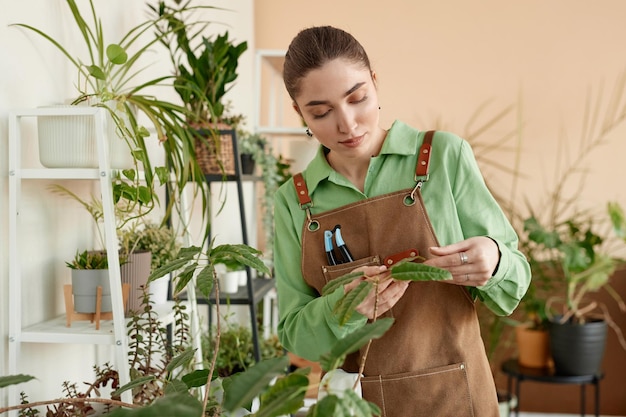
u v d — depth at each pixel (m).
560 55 4.22
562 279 4.06
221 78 2.53
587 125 4.21
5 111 1.77
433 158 1.66
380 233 1.64
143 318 1.92
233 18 3.82
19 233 1.81
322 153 1.74
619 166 4.19
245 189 4.10
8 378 1.04
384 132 1.75
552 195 4.23
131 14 2.51
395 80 4.34
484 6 4.26
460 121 4.30
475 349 1.66
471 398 1.63
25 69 1.84
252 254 1.31
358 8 4.34
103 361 2.28
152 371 1.88
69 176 1.75
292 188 1.77
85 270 1.83
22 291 1.83
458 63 4.29
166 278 2.27
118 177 1.82
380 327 1.02
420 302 1.63
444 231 1.62
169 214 2.02
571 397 4.26
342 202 1.69
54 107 1.75
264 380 0.97
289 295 1.72
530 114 4.25
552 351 3.75
